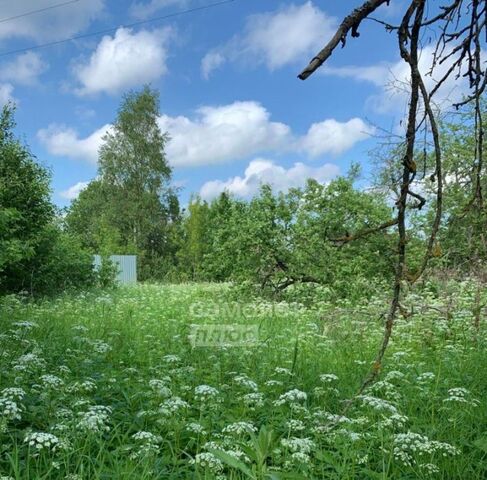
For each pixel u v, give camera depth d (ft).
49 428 12.93
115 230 116.67
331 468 12.35
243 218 51.01
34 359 17.61
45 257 54.65
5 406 12.50
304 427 13.43
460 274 37.65
